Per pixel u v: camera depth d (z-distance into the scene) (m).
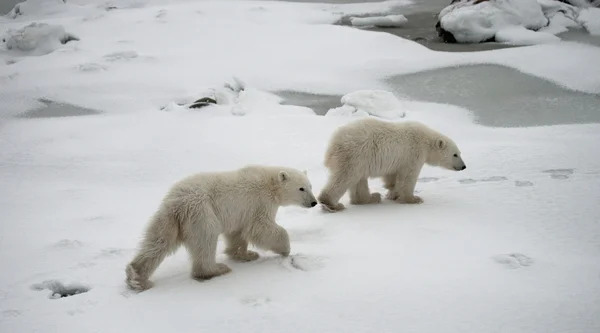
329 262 5.82
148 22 25.97
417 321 4.49
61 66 19.69
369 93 15.05
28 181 10.22
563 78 17.28
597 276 5.17
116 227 7.42
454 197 8.16
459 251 5.95
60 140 12.93
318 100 16.67
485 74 18.33
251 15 28.09
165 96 16.72
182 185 5.68
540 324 4.36
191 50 21.83
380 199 8.27
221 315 4.73
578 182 8.41
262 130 12.81
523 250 5.91
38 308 4.99
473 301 4.75
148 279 5.50
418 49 21.39
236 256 6.27
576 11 24.25
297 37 23.30
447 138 8.38
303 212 7.88
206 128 13.16
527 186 8.38
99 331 4.53
